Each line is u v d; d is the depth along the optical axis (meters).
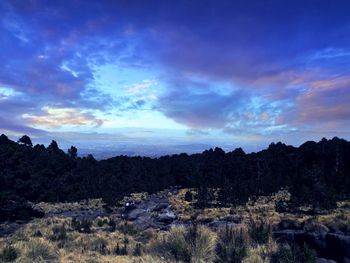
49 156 84.81
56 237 21.20
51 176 79.06
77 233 24.02
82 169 89.56
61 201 74.69
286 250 9.90
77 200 75.12
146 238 22.33
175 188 91.19
